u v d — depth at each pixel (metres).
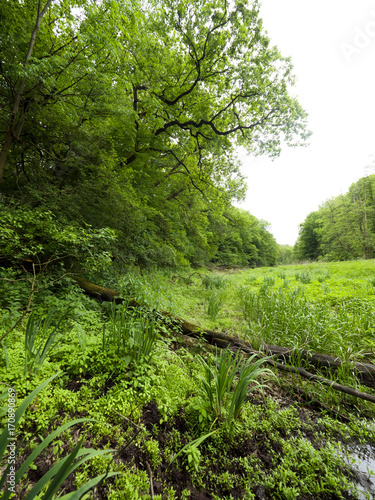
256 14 6.29
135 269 6.82
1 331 2.47
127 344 2.54
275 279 9.70
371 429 1.99
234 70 7.31
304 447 1.76
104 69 4.39
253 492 1.46
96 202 5.45
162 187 10.12
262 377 2.73
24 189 4.71
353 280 7.66
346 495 1.45
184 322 3.63
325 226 32.72
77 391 2.02
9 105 4.04
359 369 2.59
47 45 4.30
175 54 7.65
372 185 27.22
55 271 4.31
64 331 2.84
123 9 3.56
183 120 8.70
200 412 1.86
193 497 1.39
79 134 4.99
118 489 1.33
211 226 17.75
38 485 0.83
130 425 1.78
